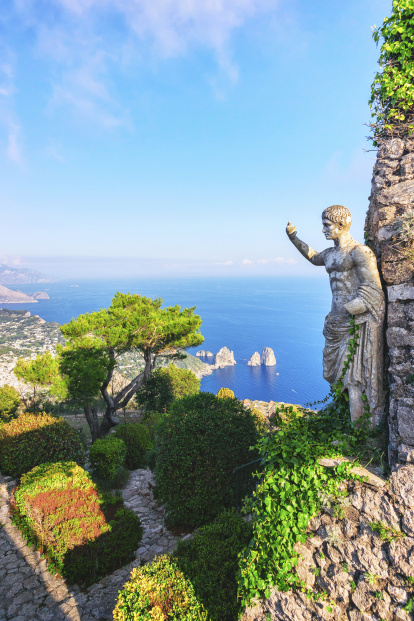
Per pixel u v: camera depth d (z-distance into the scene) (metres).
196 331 18.70
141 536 6.54
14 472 9.53
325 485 3.29
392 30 4.00
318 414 4.21
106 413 18.22
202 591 4.18
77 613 5.04
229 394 19.73
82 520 6.13
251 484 7.05
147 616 3.83
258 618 3.68
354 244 3.66
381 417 3.52
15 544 6.73
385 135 4.13
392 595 2.82
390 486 2.95
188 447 6.91
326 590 3.21
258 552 3.68
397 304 3.34
